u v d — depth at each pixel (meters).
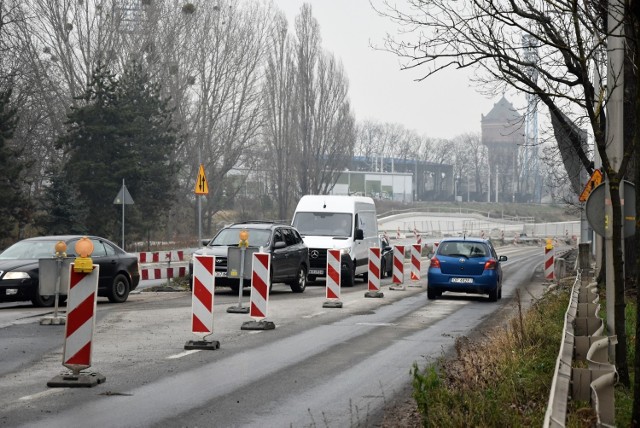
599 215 19.94
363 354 22.14
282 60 126.25
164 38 109.50
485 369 16.42
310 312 33.41
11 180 69.69
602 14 23.81
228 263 32.12
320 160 128.88
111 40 100.81
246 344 23.84
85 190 80.00
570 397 13.33
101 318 29.67
